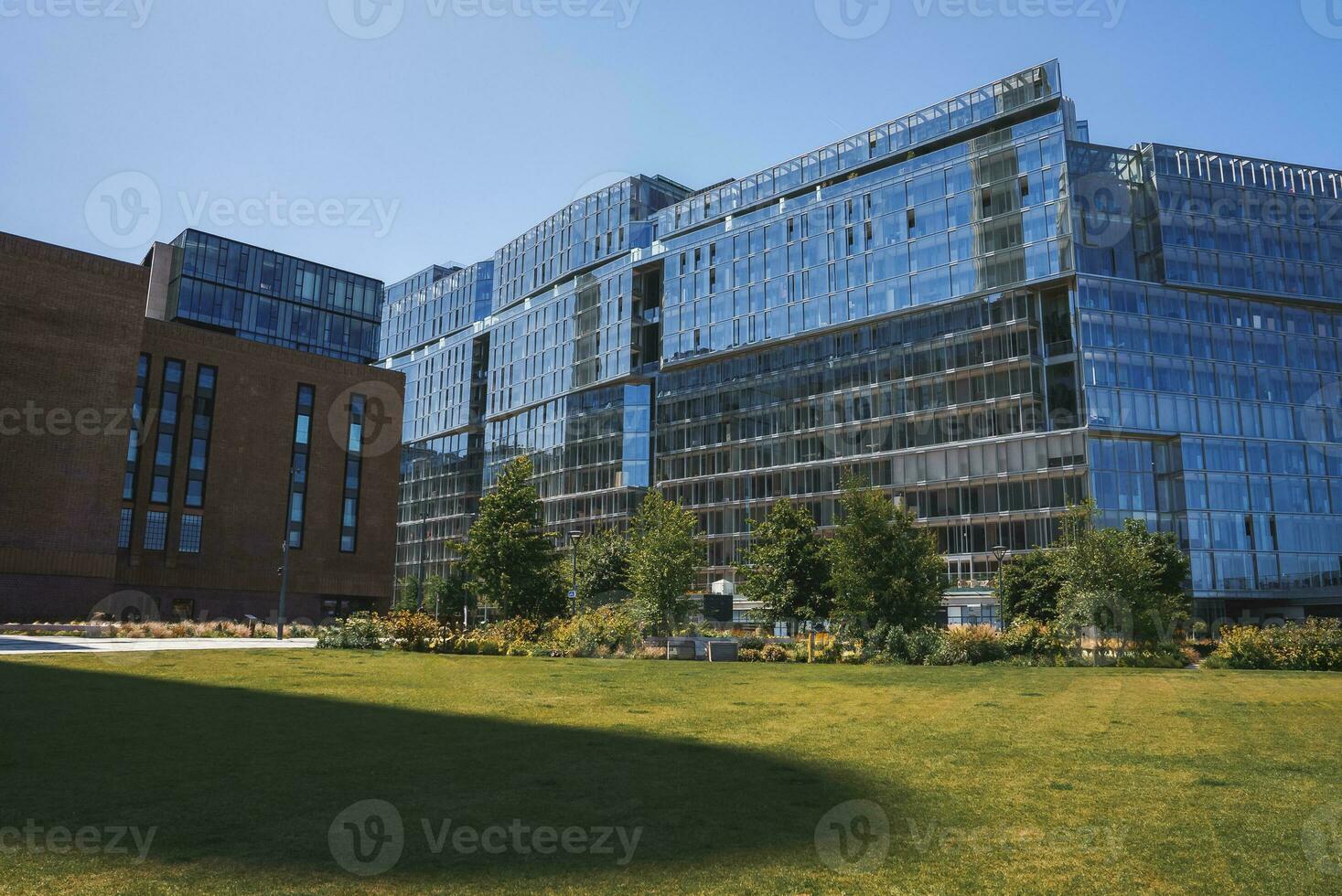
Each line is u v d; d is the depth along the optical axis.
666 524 50.41
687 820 6.62
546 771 8.34
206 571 58.53
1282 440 77.62
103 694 13.52
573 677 19.12
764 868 5.55
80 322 49.84
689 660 29.84
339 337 86.81
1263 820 6.79
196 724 10.82
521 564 50.41
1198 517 73.38
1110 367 74.12
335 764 8.48
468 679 17.97
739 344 95.00
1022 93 80.75
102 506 49.34
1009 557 73.69
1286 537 75.69
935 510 78.88
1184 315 77.44
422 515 133.50
